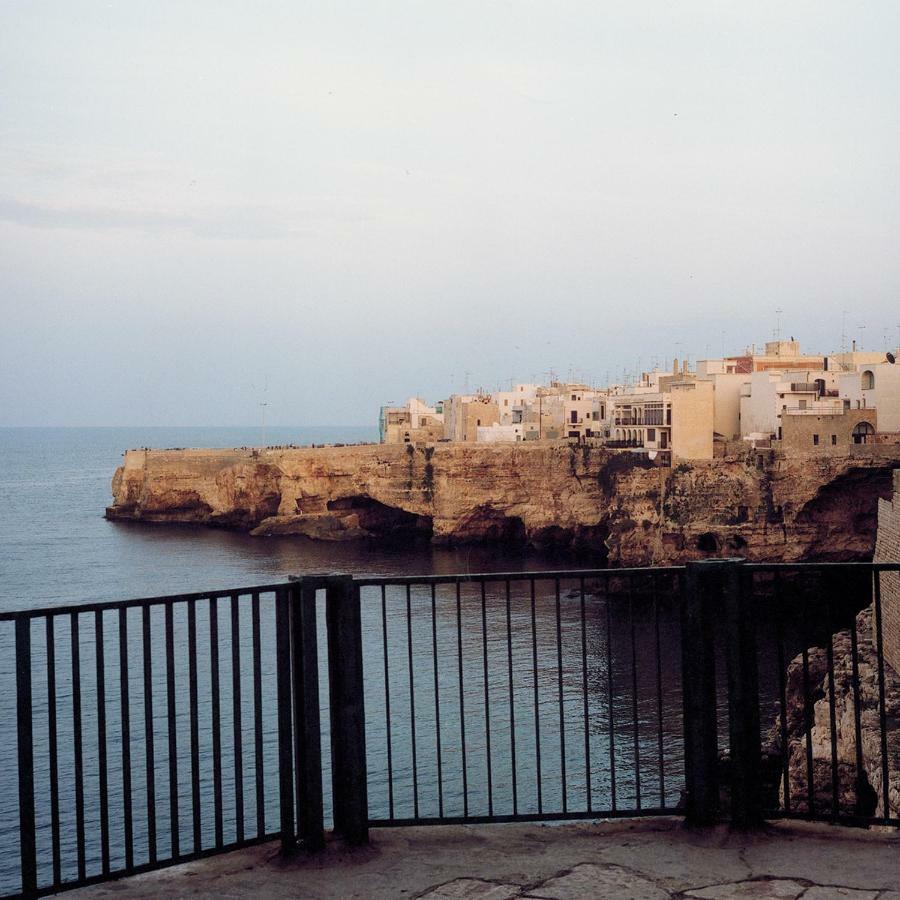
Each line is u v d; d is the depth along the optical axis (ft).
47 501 611.47
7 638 176.45
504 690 141.49
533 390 485.15
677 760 113.29
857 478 248.52
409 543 369.30
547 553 338.13
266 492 415.64
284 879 28.60
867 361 345.10
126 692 28.53
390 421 491.72
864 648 103.76
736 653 30.91
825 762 82.84
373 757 112.57
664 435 304.30
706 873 28.07
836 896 26.53
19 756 27.20
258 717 30.19
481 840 30.81
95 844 88.84
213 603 29.53
